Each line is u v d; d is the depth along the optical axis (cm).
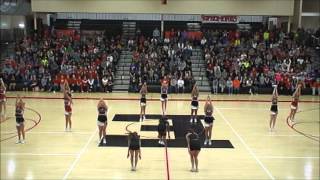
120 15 3931
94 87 3108
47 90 3122
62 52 3353
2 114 2295
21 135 1850
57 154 1582
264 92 3134
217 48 3466
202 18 3800
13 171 1385
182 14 3688
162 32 3716
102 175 1361
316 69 3284
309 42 3547
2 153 1589
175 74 3148
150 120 2177
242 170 1430
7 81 3122
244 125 2112
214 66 3241
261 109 2553
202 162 1511
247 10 3666
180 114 2347
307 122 2209
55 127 2006
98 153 1600
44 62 3238
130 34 3822
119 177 1344
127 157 1480
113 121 2144
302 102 2834
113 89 3178
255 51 3422
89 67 3167
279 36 3603
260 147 1719
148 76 3166
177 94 3069
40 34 3612
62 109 2445
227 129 2022
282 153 1639
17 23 3791
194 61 3438
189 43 3541
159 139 1744
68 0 3631
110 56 3319
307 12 3866
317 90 3152
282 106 2691
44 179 1312
